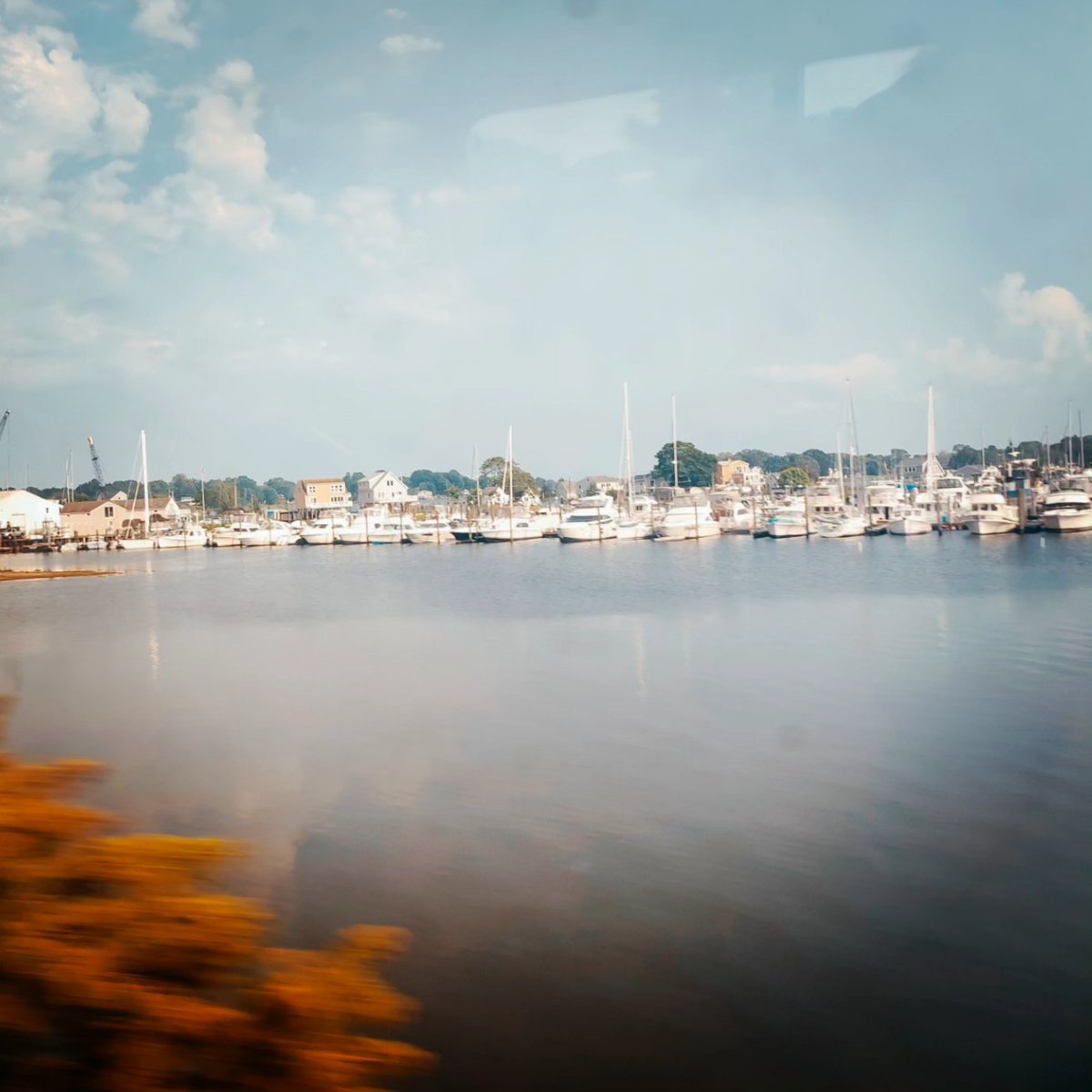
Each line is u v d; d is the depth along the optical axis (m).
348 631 33.66
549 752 14.78
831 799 11.95
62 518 104.12
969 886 9.10
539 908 8.62
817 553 71.12
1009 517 78.38
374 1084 3.97
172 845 4.06
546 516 100.06
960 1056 6.36
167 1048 3.60
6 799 4.13
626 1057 6.32
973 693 19.09
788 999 6.99
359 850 10.17
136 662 26.50
